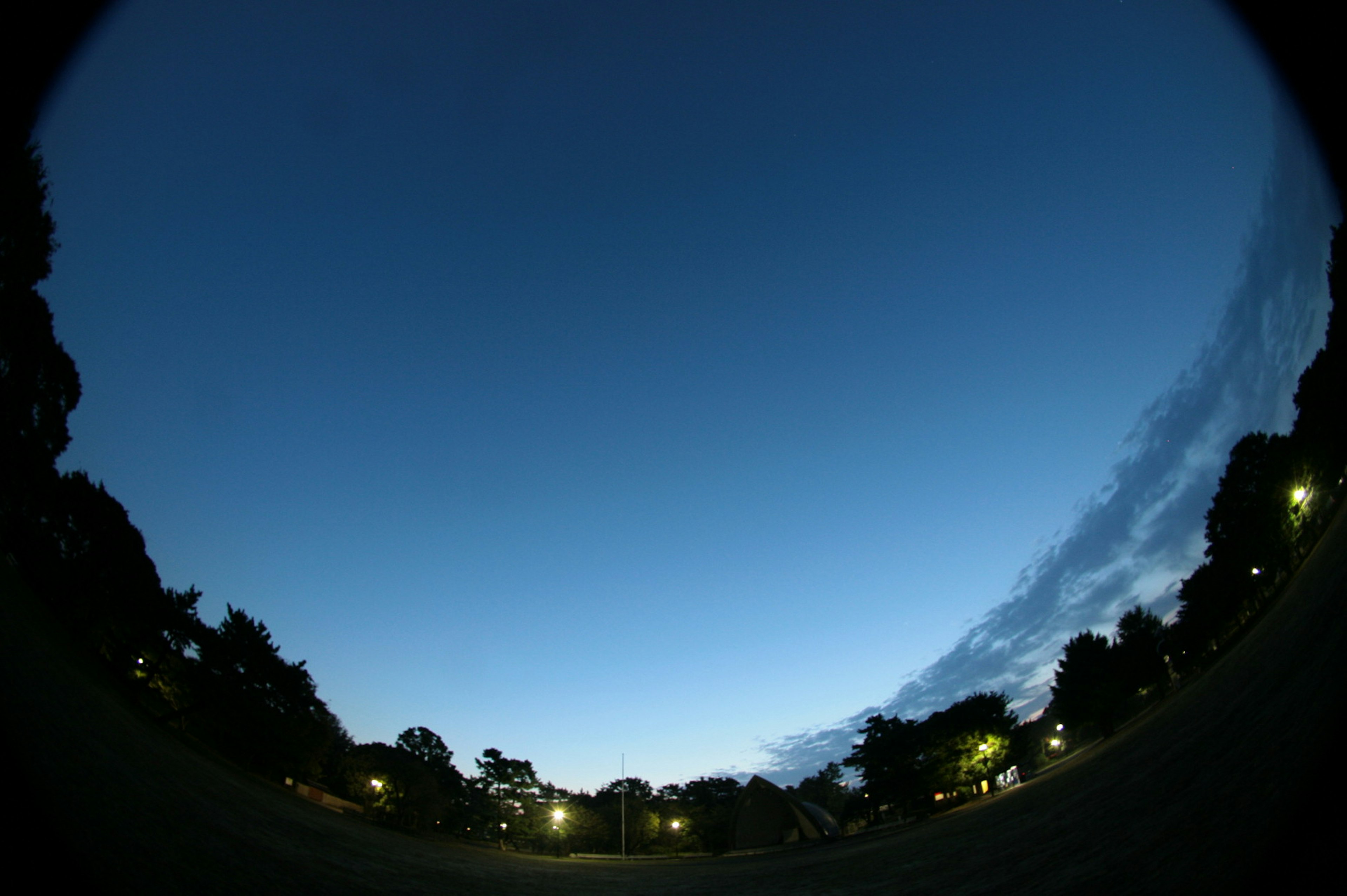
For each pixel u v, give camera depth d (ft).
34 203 56.90
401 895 43.68
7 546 74.02
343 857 54.75
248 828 50.88
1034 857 42.19
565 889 66.18
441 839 135.85
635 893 65.31
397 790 149.79
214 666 114.42
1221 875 22.80
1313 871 19.56
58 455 75.92
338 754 170.81
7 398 66.74
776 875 74.95
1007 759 174.29
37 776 32.04
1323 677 32.45
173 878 28.35
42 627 69.87
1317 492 51.80
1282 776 27.48
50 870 24.06
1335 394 44.01
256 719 117.19
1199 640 83.20
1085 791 64.80
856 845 120.37
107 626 92.84
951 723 177.88
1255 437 57.52
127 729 65.92
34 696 46.47
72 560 84.58
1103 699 137.39
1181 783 40.96
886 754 186.70
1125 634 135.54
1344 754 24.03
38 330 66.08
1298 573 55.16
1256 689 45.57
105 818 32.35
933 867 52.44
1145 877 26.50
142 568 96.73
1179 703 78.95
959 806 161.38
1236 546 64.85
